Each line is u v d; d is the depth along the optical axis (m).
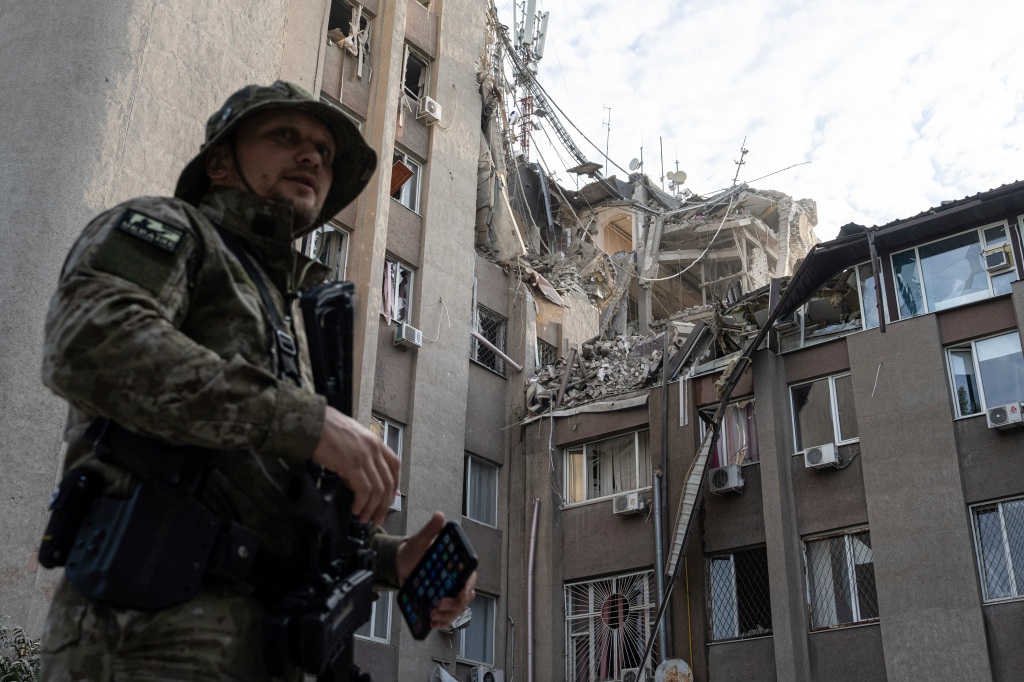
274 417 1.95
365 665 18.31
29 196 12.77
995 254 18.30
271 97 2.54
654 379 21.95
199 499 2.07
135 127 14.00
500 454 23.16
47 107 13.32
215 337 2.18
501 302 25.09
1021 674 15.73
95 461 2.05
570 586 21.34
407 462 20.72
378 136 21.94
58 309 1.93
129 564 1.89
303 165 2.55
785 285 20.23
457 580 2.43
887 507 17.73
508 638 21.33
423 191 23.66
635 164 39.69
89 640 1.90
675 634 19.36
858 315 19.98
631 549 20.61
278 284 2.50
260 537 2.12
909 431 18.05
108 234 2.04
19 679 9.33
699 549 19.66
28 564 11.22
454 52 25.72
